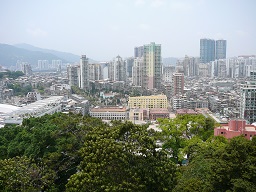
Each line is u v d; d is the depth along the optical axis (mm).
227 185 55188
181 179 61250
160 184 54094
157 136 77500
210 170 57875
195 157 71938
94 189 50688
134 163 55156
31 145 73812
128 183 50469
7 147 80562
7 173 57656
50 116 103250
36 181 62656
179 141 95062
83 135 76125
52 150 74312
